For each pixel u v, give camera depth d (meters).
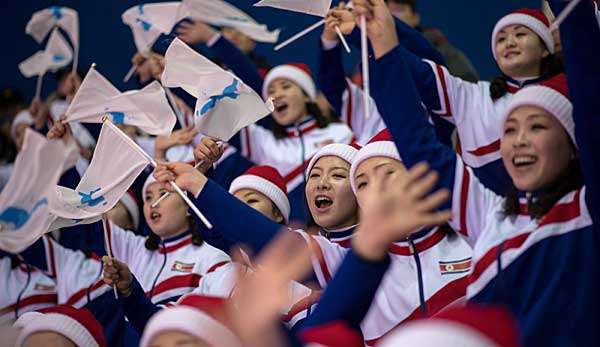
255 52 9.48
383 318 4.14
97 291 5.47
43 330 4.24
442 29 9.16
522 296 3.47
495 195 3.87
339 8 4.62
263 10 9.71
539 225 3.53
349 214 4.62
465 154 5.01
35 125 7.18
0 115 9.07
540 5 8.91
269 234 3.82
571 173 3.55
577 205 3.48
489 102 5.04
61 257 5.82
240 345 2.96
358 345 2.99
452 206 3.77
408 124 3.72
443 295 4.07
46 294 6.05
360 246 2.85
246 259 4.10
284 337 2.80
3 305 6.07
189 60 4.36
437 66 5.06
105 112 4.61
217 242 4.94
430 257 4.16
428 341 2.45
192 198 4.96
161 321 3.02
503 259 3.54
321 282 4.16
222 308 3.03
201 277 5.23
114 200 4.29
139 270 5.51
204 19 6.35
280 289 2.65
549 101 3.53
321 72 5.88
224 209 3.89
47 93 10.20
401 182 2.73
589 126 3.36
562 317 3.37
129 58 10.16
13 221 5.10
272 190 5.25
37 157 5.18
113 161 4.29
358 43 5.55
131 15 5.99
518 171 3.59
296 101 6.72
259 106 4.28
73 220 4.54
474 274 3.62
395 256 4.22
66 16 6.68
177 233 5.43
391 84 3.72
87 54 10.19
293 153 6.60
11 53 10.29
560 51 4.99
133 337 5.09
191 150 6.73
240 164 6.52
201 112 4.23
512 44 4.98
